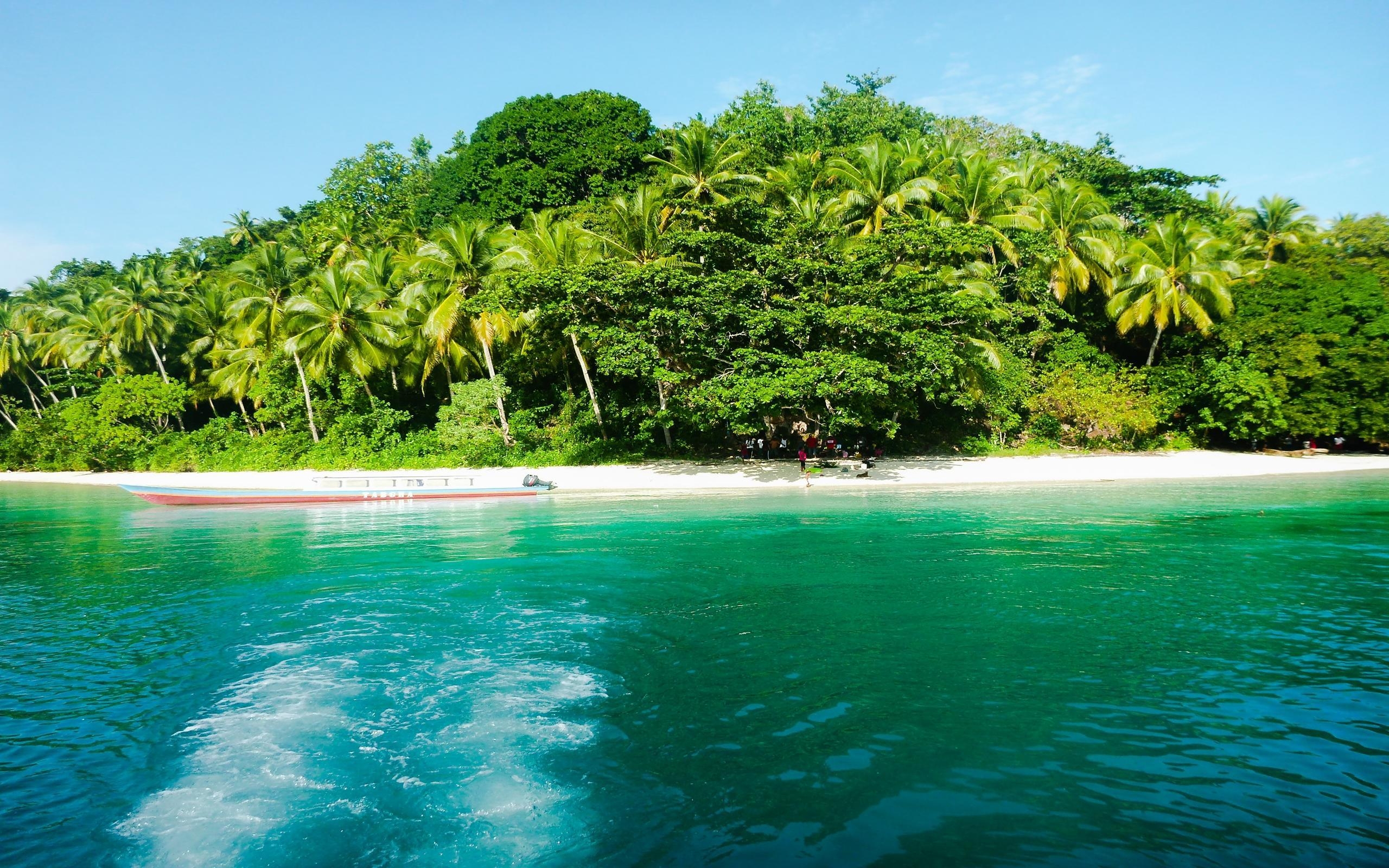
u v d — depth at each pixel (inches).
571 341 1423.5
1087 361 1491.1
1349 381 1288.1
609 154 1779.0
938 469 1174.3
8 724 285.6
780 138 1764.3
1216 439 1504.7
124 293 1950.1
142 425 1943.9
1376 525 660.7
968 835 200.2
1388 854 189.6
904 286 1082.1
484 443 1389.0
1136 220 1841.8
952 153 1622.8
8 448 2015.3
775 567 522.9
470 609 432.8
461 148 2301.9
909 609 412.5
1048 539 611.2
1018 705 283.4
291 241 2336.4
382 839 207.6
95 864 198.8
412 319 1550.2
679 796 224.5
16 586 522.0
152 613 441.1
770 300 1099.3
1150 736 256.2
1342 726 261.0
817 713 279.7
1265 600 420.2
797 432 1456.7
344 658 352.2
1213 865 185.8
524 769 243.9
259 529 792.3
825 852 193.9
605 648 359.9
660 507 874.8
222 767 250.2
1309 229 1784.0
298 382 1726.1
